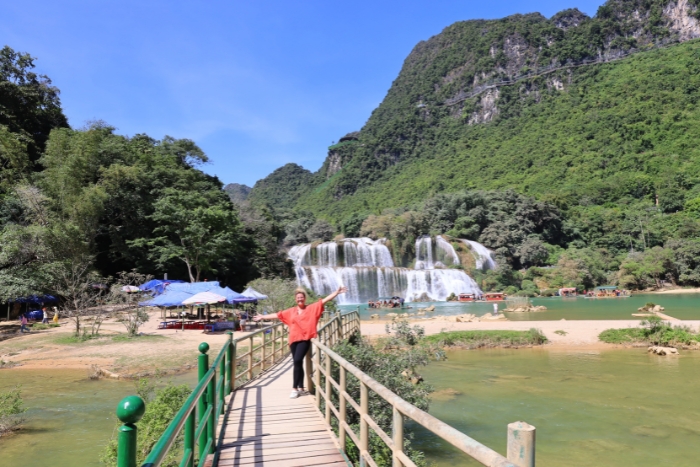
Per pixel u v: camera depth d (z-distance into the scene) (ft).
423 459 29.68
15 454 33.45
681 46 531.91
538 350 79.10
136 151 177.58
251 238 191.62
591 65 581.94
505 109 582.35
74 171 133.90
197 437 15.83
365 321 129.80
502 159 471.21
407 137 634.84
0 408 38.17
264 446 20.52
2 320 107.65
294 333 28.35
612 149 410.11
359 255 232.53
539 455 35.17
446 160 538.88
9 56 167.84
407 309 170.50
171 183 173.27
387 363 38.01
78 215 126.41
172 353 64.69
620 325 94.38
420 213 281.13
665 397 50.01
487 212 289.74
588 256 254.68
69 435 37.14
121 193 144.46
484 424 42.19
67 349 68.69
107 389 50.31
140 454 24.29
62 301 114.62
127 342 73.51
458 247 246.06
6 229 94.89
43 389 50.37
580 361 69.51
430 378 59.62
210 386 19.51
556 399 49.90
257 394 29.96
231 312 115.03
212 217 147.84
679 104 428.97
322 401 27.81
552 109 530.27
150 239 148.15
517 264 263.70
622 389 53.42
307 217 385.09
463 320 123.75
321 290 197.16
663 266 239.71
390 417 30.71
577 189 362.74
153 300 87.35
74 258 105.50
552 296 217.56
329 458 19.17
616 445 36.96
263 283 113.60
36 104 172.35
